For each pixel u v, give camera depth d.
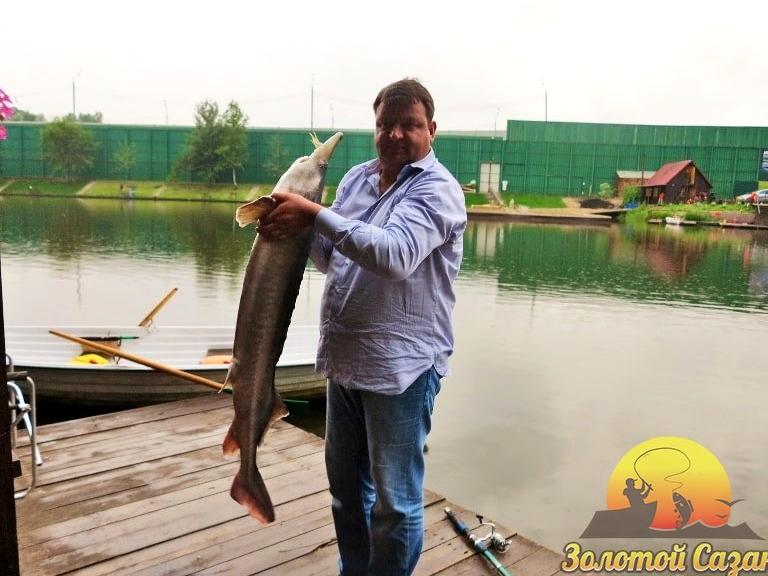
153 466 3.81
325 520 3.25
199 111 49.53
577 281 17.31
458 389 7.66
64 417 6.17
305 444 4.18
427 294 2.13
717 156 45.59
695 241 29.91
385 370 2.10
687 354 9.70
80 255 18.64
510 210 43.72
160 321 10.63
